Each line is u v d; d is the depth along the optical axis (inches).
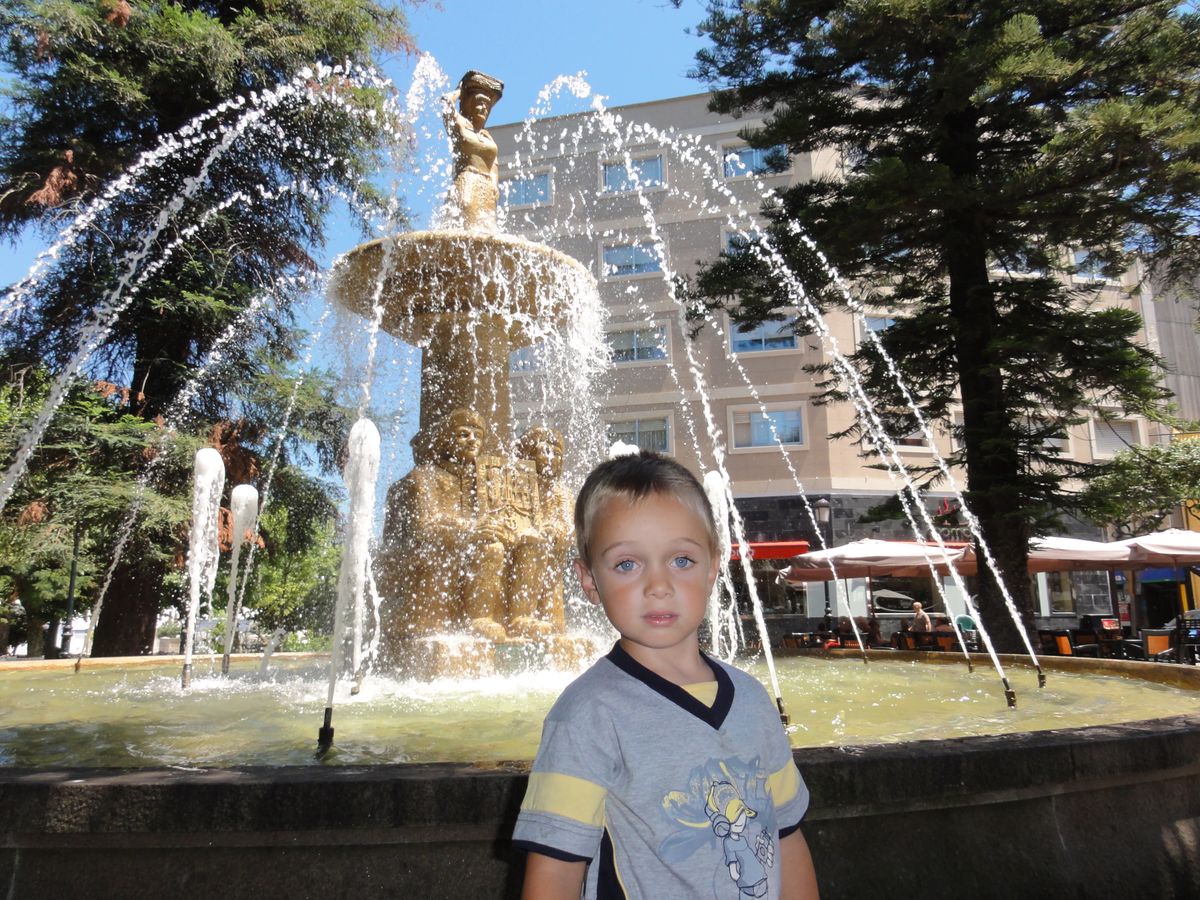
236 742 153.3
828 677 274.5
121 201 609.9
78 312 599.8
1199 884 106.9
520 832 54.1
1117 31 494.9
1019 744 101.0
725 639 522.6
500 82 336.2
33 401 569.6
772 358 954.7
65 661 351.9
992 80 452.1
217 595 774.5
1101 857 102.4
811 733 158.1
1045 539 607.2
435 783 85.9
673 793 53.4
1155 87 483.8
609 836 54.2
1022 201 484.4
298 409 665.6
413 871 85.3
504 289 286.7
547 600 275.7
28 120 616.1
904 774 93.9
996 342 483.2
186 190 289.3
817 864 90.9
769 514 923.4
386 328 320.2
